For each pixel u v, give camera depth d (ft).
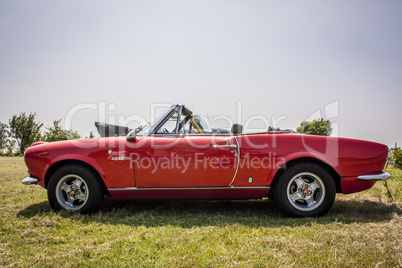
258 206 12.87
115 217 10.77
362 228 9.16
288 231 9.00
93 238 8.64
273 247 7.77
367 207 12.00
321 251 7.32
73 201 11.54
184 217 10.87
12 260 7.15
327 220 10.27
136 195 11.32
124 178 11.14
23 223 10.04
